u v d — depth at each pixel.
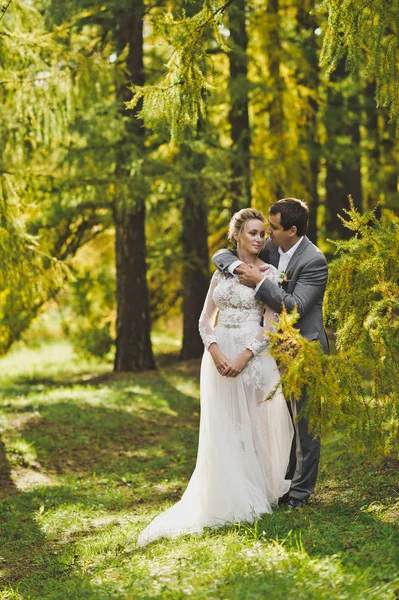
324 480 5.82
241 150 13.38
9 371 19.84
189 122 5.43
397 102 4.89
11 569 5.05
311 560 3.69
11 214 9.25
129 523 5.77
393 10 4.73
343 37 4.87
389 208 14.71
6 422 9.94
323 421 4.36
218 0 5.33
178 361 16.62
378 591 3.24
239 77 12.77
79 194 12.67
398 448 4.74
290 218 4.80
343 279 4.96
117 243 14.67
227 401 4.87
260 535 4.27
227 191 13.43
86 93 9.86
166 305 19.44
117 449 9.05
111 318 19.47
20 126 9.85
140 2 11.90
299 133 13.95
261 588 3.36
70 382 15.52
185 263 15.74
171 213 17.67
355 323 4.83
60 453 8.77
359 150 14.24
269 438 4.88
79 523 6.00
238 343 4.84
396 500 4.79
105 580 4.16
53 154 12.79
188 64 5.36
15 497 7.01
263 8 13.35
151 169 12.32
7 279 9.37
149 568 4.14
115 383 13.31
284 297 4.67
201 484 4.84
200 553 4.12
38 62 9.27
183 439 9.57
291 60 13.28
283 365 4.62
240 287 4.86
